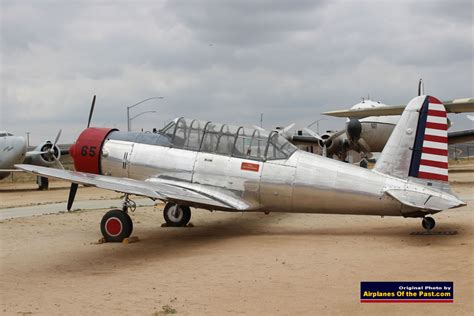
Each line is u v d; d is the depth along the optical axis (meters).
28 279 9.52
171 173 14.82
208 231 15.06
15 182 51.59
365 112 30.84
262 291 8.23
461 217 16.11
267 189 13.80
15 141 34.34
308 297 7.83
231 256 11.09
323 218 16.94
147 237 14.16
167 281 9.09
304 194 13.48
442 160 12.72
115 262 10.88
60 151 38.19
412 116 13.02
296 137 36.03
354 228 14.63
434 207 11.99
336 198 13.20
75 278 9.52
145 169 15.14
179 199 12.73
